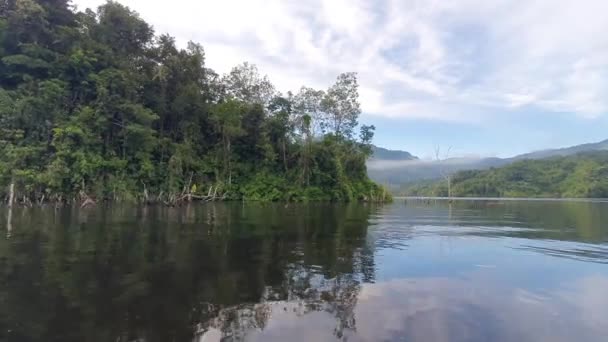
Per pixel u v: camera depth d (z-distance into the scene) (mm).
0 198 34438
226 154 54438
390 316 6723
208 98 59062
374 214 33438
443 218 29469
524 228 21656
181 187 47906
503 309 7094
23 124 36844
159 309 6887
